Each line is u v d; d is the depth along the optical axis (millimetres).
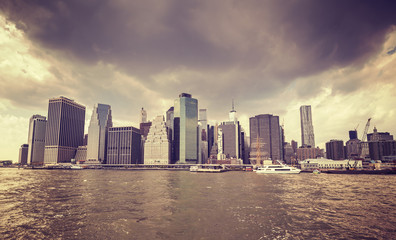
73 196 81000
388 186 120250
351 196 82500
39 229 43875
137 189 102625
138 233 41750
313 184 130375
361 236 40312
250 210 58969
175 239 38938
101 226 45562
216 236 40312
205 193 89562
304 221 49031
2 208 61188
